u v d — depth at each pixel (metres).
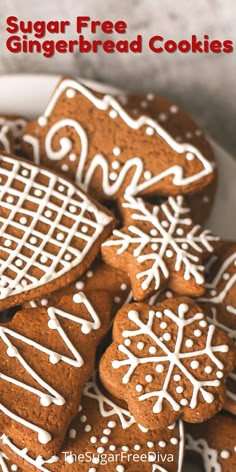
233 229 0.55
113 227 0.49
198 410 0.46
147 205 0.49
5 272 0.48
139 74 0.61
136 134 0.50
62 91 0.50
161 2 0.59
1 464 0.47
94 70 0.61
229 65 0.61
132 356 0.46
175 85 0.61
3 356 0.46
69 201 0.49
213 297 0.50
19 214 0.48
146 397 0.46
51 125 0.50
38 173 0.49
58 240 0.48
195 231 0.49
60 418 0.46
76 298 0.48
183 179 0.50
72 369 0.46
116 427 0.47
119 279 0.49
